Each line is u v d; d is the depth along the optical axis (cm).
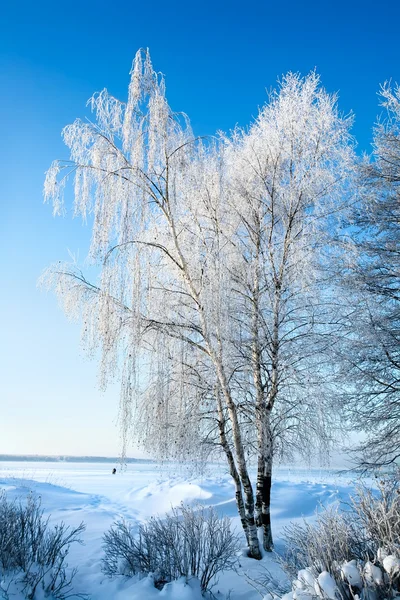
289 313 890
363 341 1065
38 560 621
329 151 938
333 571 399
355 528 493
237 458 830
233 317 856
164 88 833
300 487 1595
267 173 952
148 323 820
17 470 4138
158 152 816
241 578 661
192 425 854
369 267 1182
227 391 805
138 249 772
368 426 1091
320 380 855
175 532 677
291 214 925
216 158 891
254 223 946
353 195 969
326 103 948
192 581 602
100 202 782
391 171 1252
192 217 847
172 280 865
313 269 886
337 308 905
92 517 1207
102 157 809
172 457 846
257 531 871
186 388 838
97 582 622
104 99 816
